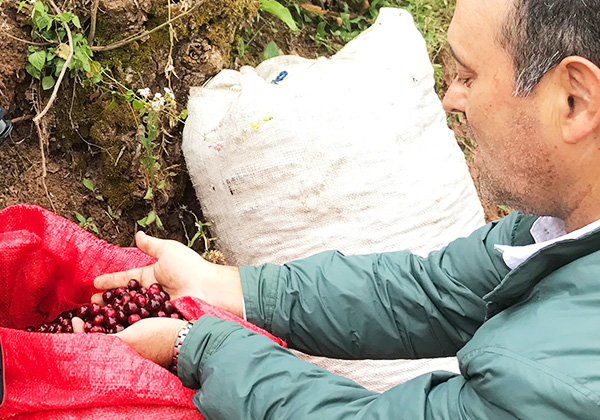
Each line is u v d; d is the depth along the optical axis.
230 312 1.54
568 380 0.98
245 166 1.99
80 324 1.47
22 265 1.56
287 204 1.98
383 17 2.23
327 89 2.02
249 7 2.38
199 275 1.57
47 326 1.48
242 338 1.29
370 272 1.56
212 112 2.12
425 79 2.19
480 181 1.29
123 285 1.61
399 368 2.04
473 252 1.51
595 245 1.08
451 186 2.15
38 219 1.57
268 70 2.31
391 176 2.00
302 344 1.58
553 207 1.18
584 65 1.01
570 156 1.09
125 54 2.11
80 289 1.64
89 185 2.10
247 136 1.97
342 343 1.56
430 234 2.06
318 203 1.98
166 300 1.53
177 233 2.31
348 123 1.99
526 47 1.06
